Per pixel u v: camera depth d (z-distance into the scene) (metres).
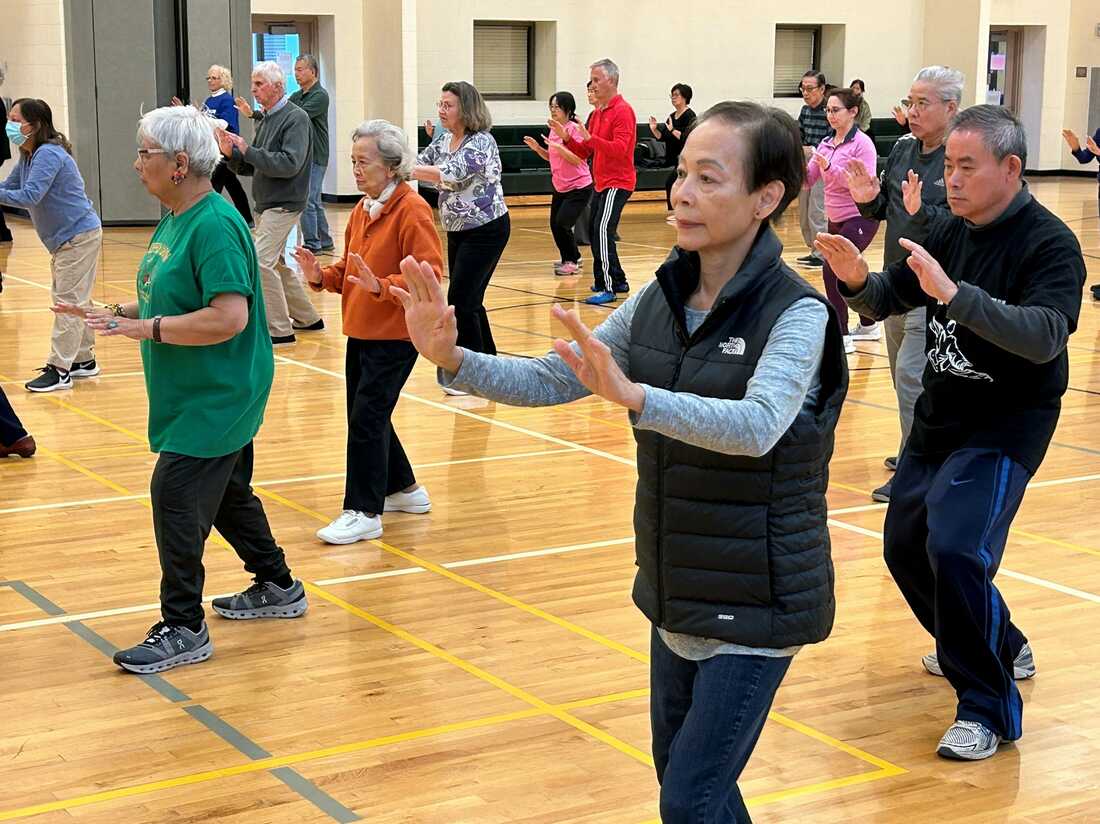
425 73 20.42
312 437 7.40
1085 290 13.05
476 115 7.82
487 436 7.54
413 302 2.35
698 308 2.52
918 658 4.54
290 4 19.25
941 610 3.80
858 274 3.60
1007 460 3.75
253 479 6.59
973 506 3.72
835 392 2.46
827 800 3.55
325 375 8.92
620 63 21.73
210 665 4.40
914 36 24.08
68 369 8.46
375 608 4.93
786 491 2.46
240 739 3.86
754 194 2.41
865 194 5.44
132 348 9.97
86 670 4.35
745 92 22.75
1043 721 4.06
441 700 4.15
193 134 4.06
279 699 4.14
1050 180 25.52
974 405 3.78
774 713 4.10
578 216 13.52
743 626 2.48
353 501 5.70
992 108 3.67
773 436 2.27
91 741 3.84
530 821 3.41
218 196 4.15
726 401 2.26
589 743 3.86
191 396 4.18
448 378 2.46
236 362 4.20
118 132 16.62
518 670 4.39
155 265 4.14
